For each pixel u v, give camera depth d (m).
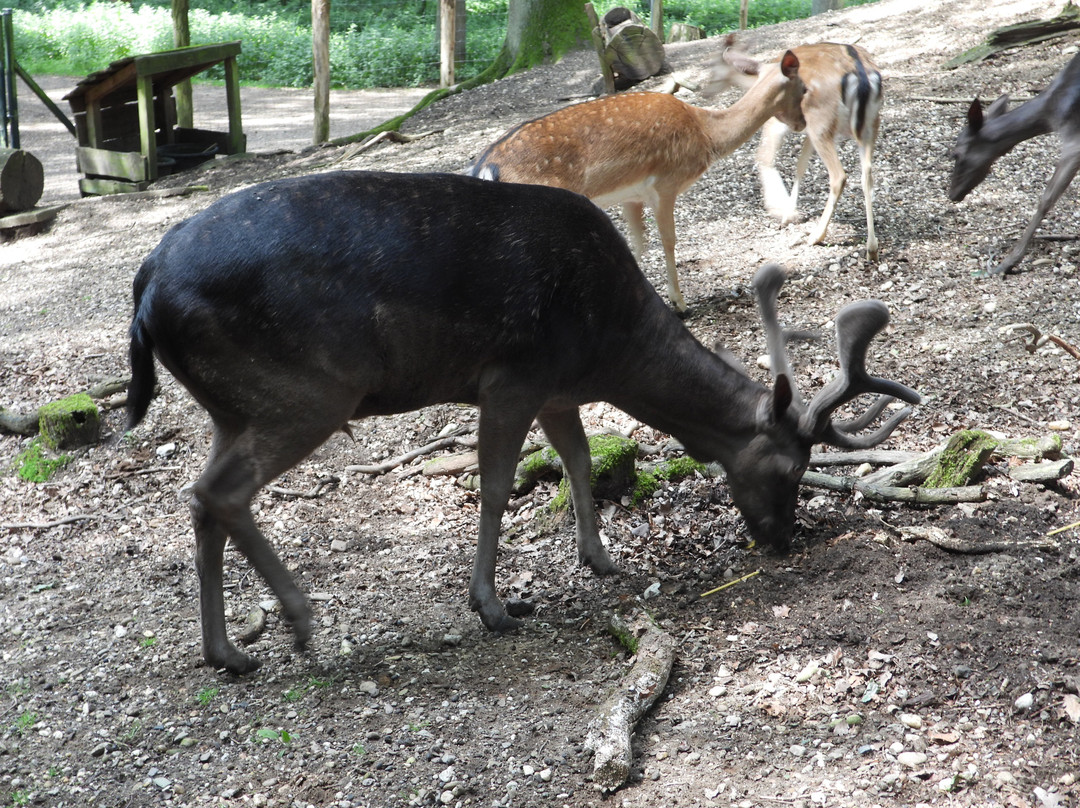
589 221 3.77
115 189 11.69
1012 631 3.64
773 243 7.43
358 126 16.09
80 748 3.48
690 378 3.99
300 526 4.94
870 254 6.87
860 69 6.75
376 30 22.97
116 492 5.43
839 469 4.86
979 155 6.52
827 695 3.45
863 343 3.82
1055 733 3.19
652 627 3.80
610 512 4.73
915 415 5.14
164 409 6.17
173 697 3.73
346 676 3.78
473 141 11.12
